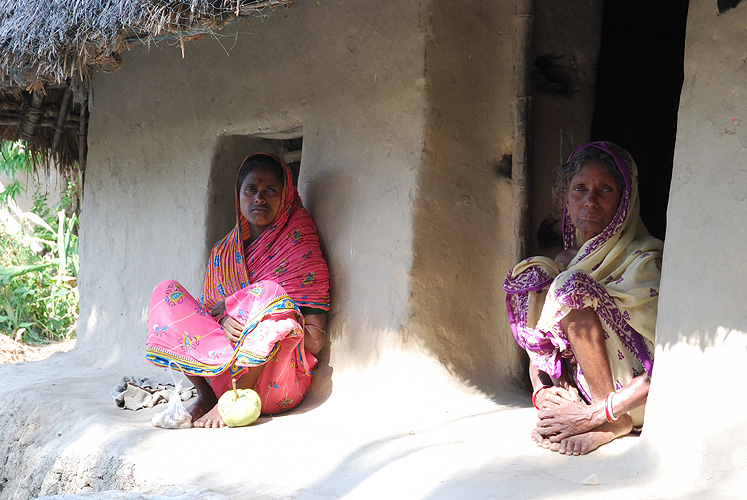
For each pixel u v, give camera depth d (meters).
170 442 4.21
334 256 5.03
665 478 3.11
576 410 3.51
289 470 3.72
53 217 11.16
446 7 4.58
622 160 3.68
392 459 3.58
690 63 3.23
